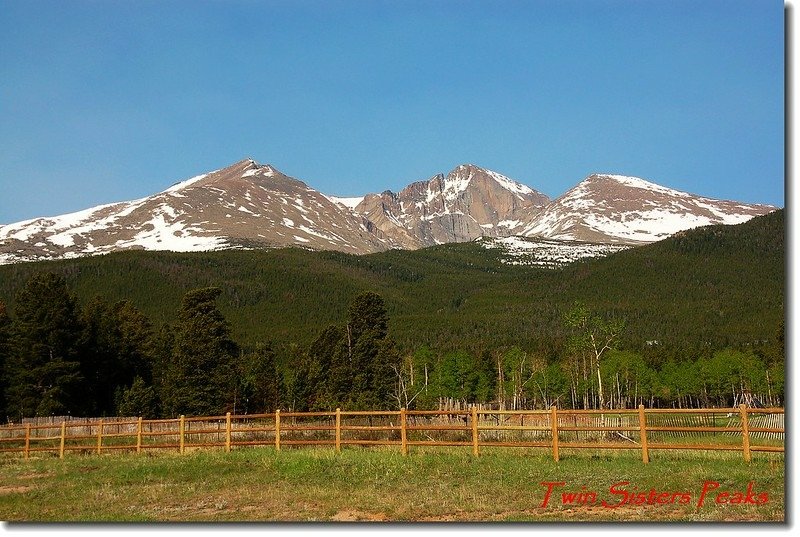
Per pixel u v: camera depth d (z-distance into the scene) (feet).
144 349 264.93
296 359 345.10
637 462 67.36
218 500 62.28
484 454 75.82
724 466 63.10
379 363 219.61
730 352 349.41
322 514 55.06
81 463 87.92
